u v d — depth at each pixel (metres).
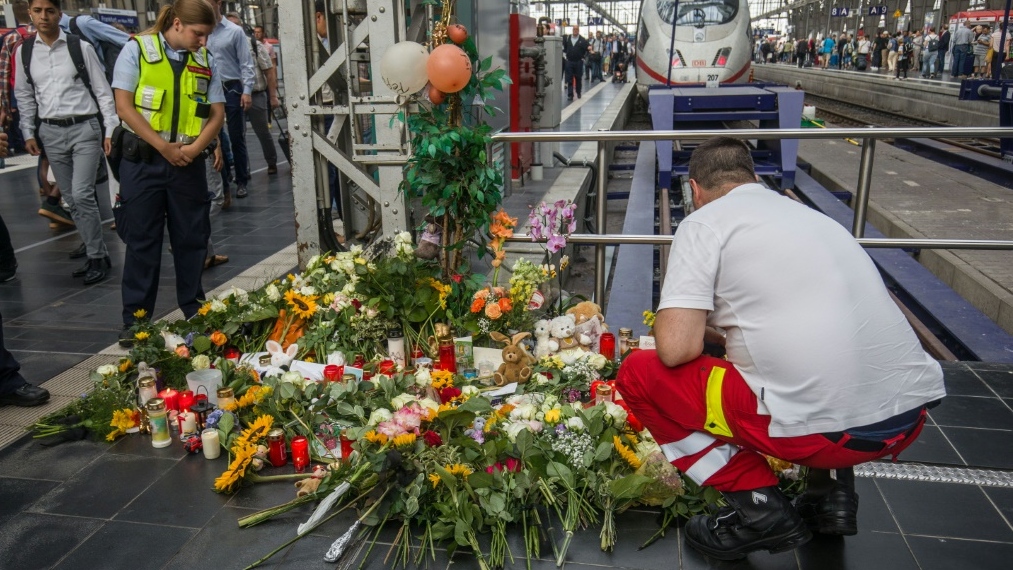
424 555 2.48
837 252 2.17
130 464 3.06
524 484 2.59
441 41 3.85
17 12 6.54
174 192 4.27
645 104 16.83
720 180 2.42
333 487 2.70
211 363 3.75
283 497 2.83
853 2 59.00
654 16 14.48
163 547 2.54
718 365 2.28
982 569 2.41
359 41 4.53
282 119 17.00
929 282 5.73
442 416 2.81
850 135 4.17
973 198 8.65
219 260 6.00
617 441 2.75
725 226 2.21
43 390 3.61
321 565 2.44
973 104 17.36
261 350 3.96
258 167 11.03
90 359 4.15
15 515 2.72
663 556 2.48
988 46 24.80
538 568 2.42
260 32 10.08
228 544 2.55
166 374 3.67
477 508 2.51
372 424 2.83
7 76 5.45
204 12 4.08
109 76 6.25
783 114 9.59
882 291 2.17
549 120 10.30
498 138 3.98
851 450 2.14
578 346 3.79
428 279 3.92
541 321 3.84
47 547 2.54
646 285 5.67
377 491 2.71
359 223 5.69
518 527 2.61
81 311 4.94
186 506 2.77
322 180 4.96
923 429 3.29
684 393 2.30
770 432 2.17
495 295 3.90
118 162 4.21
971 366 3.95
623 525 2.64
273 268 5.82
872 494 2.82
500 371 3.53
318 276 4.27
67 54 5.13
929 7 45.28
